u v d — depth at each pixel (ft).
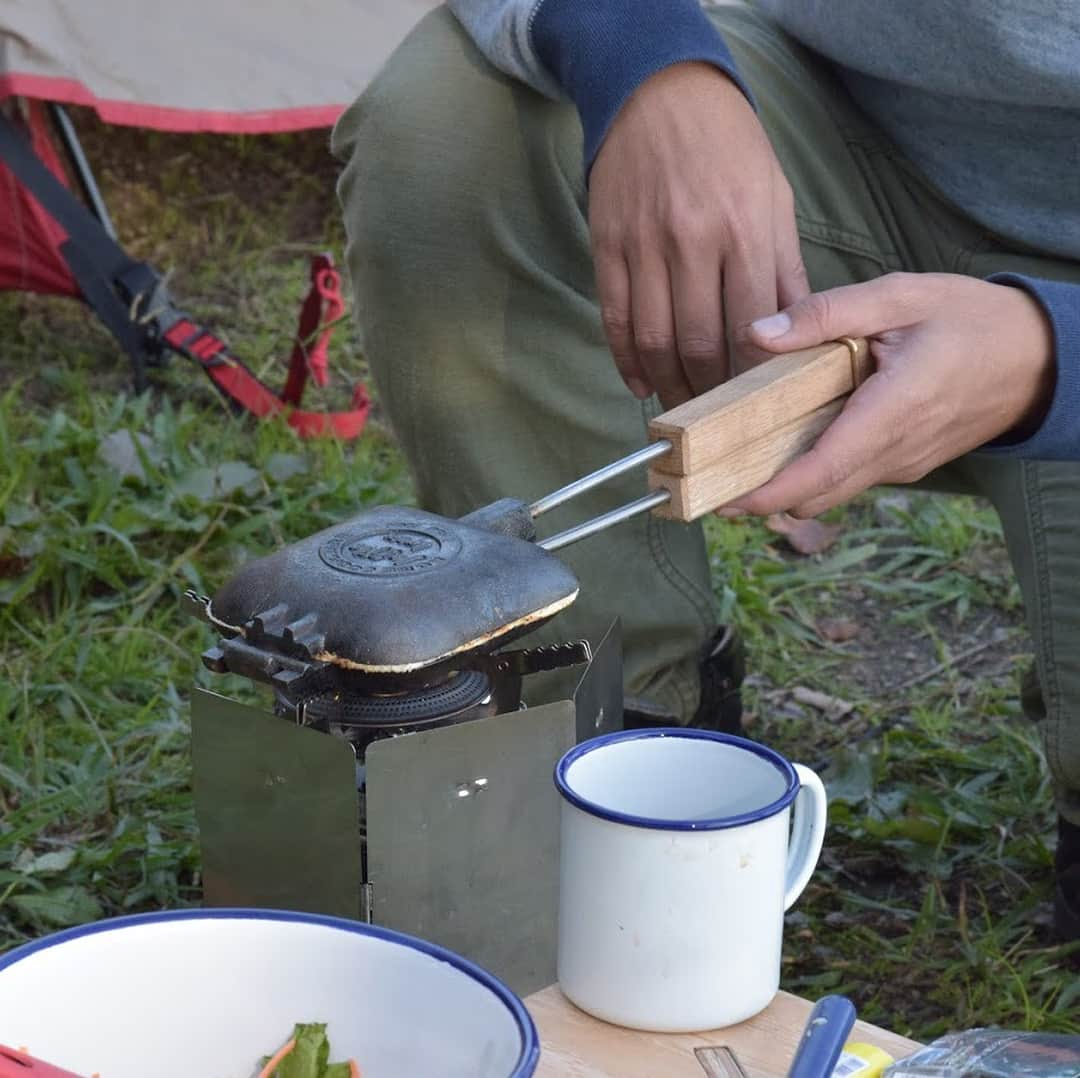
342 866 3.65
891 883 6.13
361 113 5.32
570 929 3.24
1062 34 4.98
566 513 5.52
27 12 10.02
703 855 3.10
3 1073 2.62
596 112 4.54
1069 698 5.32
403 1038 2.88
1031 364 4.15
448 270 5.22
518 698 4.08
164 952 2.94
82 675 7.20
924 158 5.67
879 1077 3.02
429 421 5.44
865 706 7.66
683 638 5.92
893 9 5.28
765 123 5.66
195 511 8.68
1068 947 5.45
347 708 3.75
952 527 9.51
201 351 10.11
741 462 3.80
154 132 13.60
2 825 6.05
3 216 10.46
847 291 4.08
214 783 3.89
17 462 8.84
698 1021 3.17
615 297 4.60
